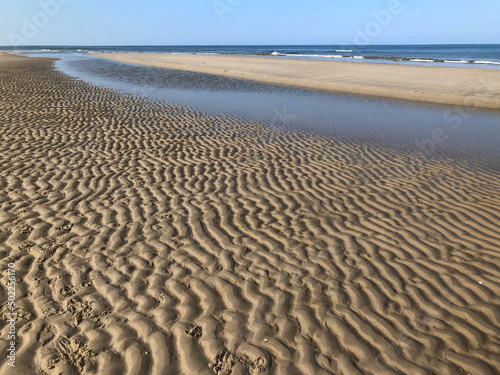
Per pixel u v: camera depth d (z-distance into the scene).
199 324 2.88
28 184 5.38
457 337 2.82
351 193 5.46
